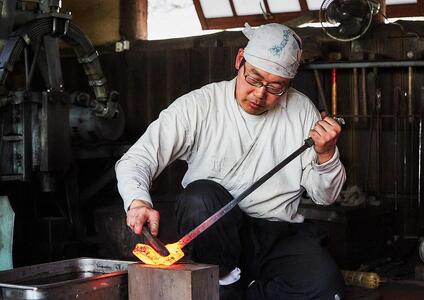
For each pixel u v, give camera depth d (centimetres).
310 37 586
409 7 667
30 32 472
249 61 295
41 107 475
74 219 512
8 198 466
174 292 237
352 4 552
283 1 678
